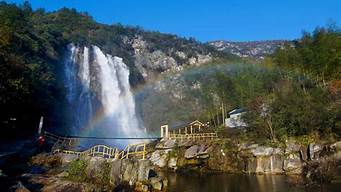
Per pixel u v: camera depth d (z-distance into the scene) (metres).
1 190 26.33
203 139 69.19
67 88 113.06
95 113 122.31
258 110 65.94
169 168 64.75
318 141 56.47
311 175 47.53
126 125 129.88
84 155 38.31
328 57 84.75
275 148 57.22
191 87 148.88
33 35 103.56
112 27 195.38
